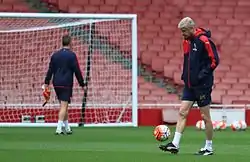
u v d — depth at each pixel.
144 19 78.94
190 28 30.58
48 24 65.69
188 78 30.81
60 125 47.59
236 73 74.69
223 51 77.25
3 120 64.12
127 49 71.38
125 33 71.81
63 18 61.28
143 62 74.75
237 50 77.50
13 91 68.50
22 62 69.62
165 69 74.06
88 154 30.81
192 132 51.03
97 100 68.12
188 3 80.69
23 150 32.91
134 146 36.66
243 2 81.06
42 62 70.12
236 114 62.59
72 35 70.88
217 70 74.88
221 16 80.12
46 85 47.44
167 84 73.00
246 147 36.81
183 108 31.09
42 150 33.00
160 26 78.44
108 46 71.19
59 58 46.53
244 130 54.06
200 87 30.69
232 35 78.69
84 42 70.69
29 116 64.00
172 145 31.09
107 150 33.53
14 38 69.94
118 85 69.62
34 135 46.56
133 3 80.00
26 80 69.12
